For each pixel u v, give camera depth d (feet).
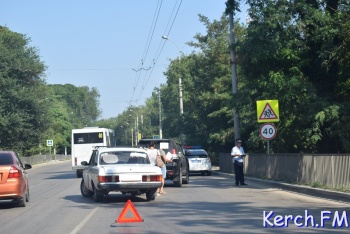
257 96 88.02
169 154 81.30
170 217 48.55
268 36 81.61
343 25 75.82
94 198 63.77
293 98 80.38
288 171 81.71
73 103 583.58
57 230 42.50
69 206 60.39
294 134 89.97
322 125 82.48
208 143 155.33
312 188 66.49
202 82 154.81
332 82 86.17
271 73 81.71
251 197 65.82
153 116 310.04
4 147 222.28
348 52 75.77
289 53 81.87
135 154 64.23
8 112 213.66
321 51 79.20
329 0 85.15
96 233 40.34
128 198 67.41
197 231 40.16
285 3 81.46
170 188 82.33
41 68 230.07
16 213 55.31
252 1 82.23
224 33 151.84
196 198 65.82
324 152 90.79
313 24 81.71
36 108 223.51
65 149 402.72
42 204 63.67
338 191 60.80
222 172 124.26
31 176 148.15
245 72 89.71
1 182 57.52
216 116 145.59
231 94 93.20
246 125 113.29
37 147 277.44
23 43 230.48
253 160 102.47
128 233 39.96
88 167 66.64
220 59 148.66
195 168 119.55
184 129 166.71
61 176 142.00
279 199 62.54
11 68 219.00
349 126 77.36
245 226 42.24
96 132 138.31
